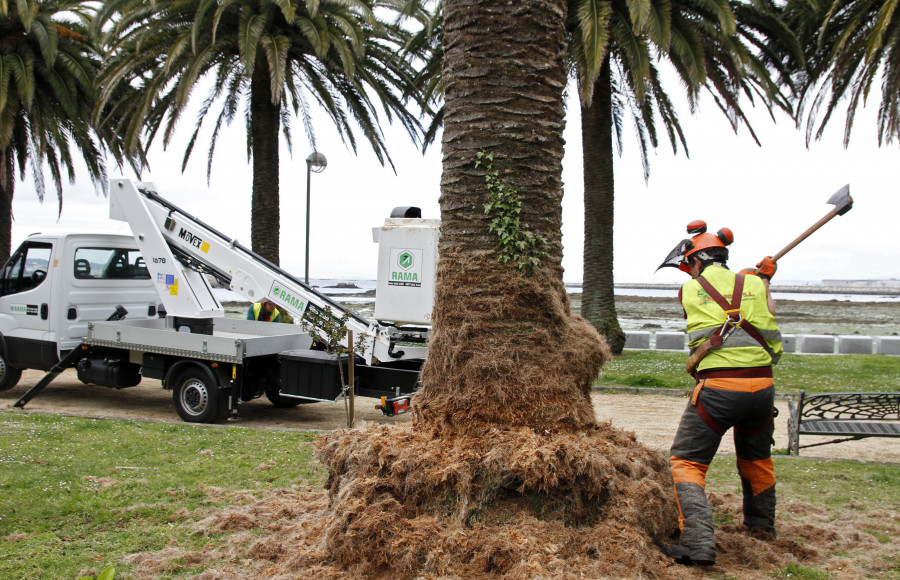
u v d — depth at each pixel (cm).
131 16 1524
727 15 1370
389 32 1764
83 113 1983
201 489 577
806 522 494
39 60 1806
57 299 1109
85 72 1794
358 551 382
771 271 450
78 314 1127
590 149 1789
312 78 1733
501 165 431
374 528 381
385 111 1816
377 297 955
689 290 429
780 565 400
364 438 438
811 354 1925
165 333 976
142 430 828
